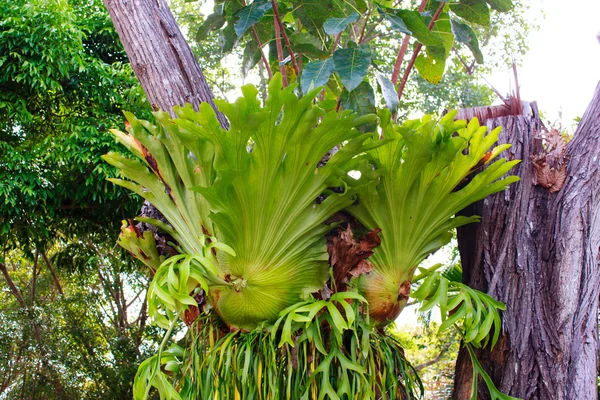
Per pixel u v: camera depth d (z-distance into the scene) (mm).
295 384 1318
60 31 4969
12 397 6535
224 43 2227
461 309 1393
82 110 5641
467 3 2133
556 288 1547
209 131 1175
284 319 1366
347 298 1351
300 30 2332
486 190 1461
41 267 8633
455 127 1316
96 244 7160
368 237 1362
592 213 1576
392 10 1740
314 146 1264
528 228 1602
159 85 1659
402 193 1407
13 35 4934
